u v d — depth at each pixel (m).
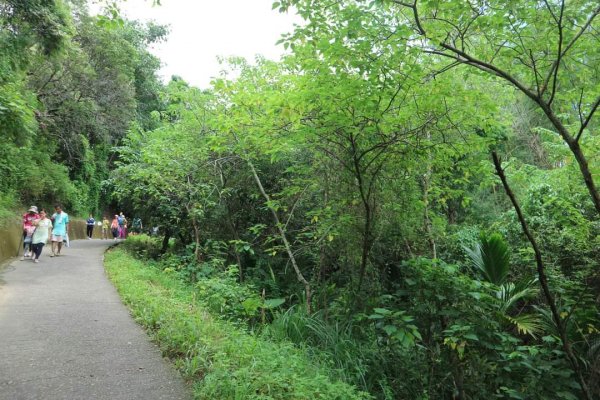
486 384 6.62
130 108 25.72
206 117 11.55
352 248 7.82
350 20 5.05
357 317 7.04
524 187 10.66
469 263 9.02
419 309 6.59
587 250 8.26
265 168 11.55
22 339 5.52
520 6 5.13
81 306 7.35
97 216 31.64
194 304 7.49
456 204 12.84
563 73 5.82
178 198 13.59
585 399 5.87
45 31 11.43
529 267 8.59
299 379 4.31
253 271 11.94
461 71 7.07
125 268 11.30
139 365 4.80
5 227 13.50
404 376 6.65
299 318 7.50
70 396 4.00
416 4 5.59
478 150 7.32
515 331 7.45
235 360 4.61
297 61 7.16
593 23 5.61
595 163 7.16
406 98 6.35
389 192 7.44
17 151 17.11
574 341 7.07
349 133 6.44
